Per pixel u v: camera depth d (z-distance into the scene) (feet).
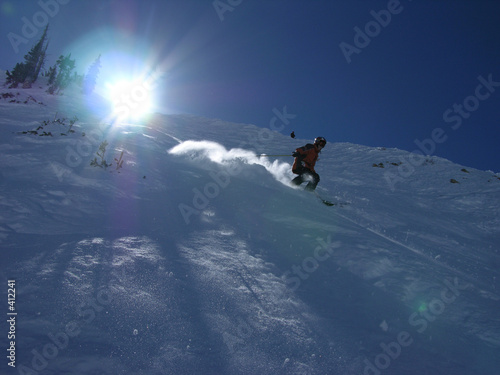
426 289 10.53
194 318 6.63
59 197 12.89
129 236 10.40
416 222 24.76
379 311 8.82
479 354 7.44
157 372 5.01
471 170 51.03
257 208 16.88
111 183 15.98
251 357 5.88
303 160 26.71
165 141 35.53
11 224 9.89
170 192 16.89
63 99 67.82
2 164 15.53
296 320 7.54
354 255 12.37
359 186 38.06
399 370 6.33
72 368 4.71
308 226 15.33
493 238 25.79
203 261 9.51
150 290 7.29
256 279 9.14
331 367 6.08
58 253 8.23
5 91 64.54
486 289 11.86
